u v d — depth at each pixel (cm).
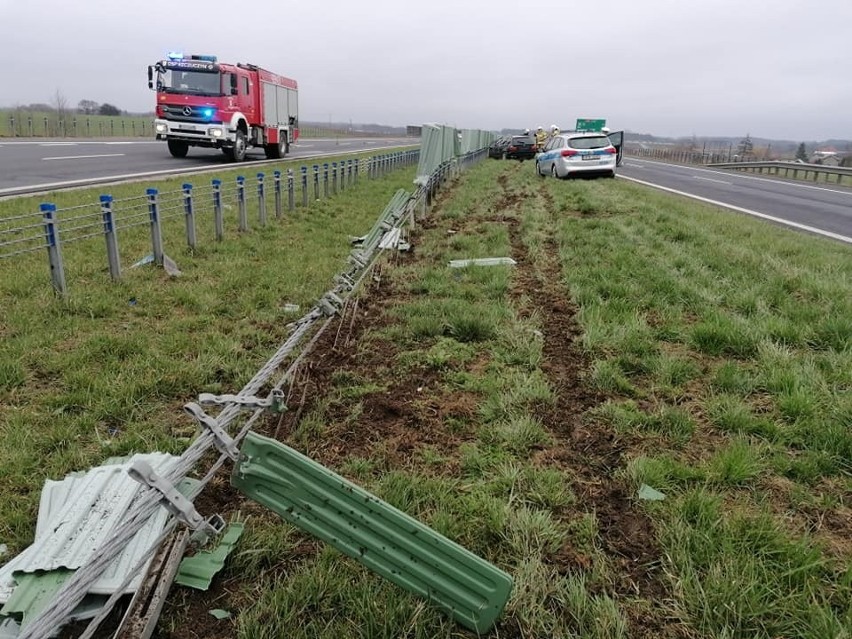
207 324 584
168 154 2459
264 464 222
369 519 223
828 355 479
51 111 4400
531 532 290
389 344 545
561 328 580
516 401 424
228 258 857
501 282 713
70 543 256
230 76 2131
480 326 554
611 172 2180
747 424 383
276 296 683
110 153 2386
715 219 1184
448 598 228
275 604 243
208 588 255
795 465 340
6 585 237
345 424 398
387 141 8088
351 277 629
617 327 551
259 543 279
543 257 880
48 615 163
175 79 2119
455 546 222
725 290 662
